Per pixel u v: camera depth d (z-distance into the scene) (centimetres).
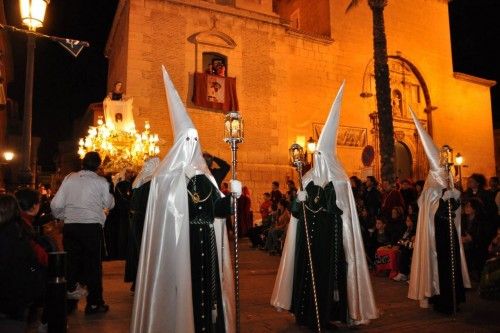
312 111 2094
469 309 643
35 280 303
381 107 1508
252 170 1888
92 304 579
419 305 664
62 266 364
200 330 376
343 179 560
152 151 1548
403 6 2477
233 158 411
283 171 1955
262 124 1936
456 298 621
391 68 2409
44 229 603
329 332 514
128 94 1688
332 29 2223
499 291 512
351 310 523
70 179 562
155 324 369
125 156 1492
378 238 1022
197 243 390
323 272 525
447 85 2584
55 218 583
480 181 925
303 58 2111
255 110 1927
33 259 305
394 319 579
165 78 421
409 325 548
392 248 932
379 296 735
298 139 2033
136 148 1527
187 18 1823
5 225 305
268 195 1590
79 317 564
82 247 558
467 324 555
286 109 2005
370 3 1558
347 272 536
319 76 2142
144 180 597
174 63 1775
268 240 1319
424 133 684
